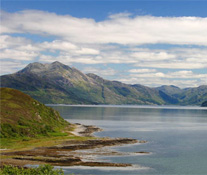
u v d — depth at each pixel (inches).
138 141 5032.0
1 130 4847.4
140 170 3070.9
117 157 3678.6
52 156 3644.2
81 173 2918.3
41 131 5516.7
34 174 2191.2
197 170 3100.4
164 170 3078.2
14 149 4037.9
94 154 3836.1
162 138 5521.7
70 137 5305.1
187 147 4483.3
